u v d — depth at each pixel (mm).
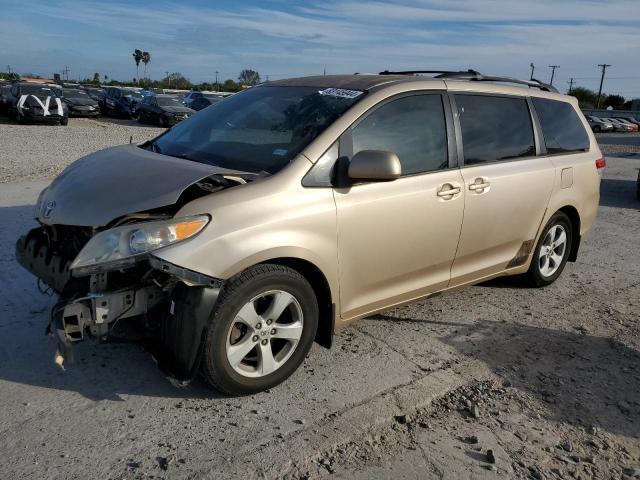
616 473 2938
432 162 4117
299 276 3389
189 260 2984
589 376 3922
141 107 29750
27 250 3754
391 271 3916
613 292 5664
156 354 3215
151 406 3230
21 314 4211
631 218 9438
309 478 2736
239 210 3170
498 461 2953
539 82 5477
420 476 2805
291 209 3326
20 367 3527
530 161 4965
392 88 3953
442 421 3279
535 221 5066
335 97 3902
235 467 2771
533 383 3779
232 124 4102
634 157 21578
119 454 2818
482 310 4961
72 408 3166
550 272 5574
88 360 3652
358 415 3260
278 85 4465
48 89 25594
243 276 3174
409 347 4152
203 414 3182
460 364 3953
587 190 5633
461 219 4270
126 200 3164
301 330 3482
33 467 2689
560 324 4777
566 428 3297
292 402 3350
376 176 3422
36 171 10766
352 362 3869
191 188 3346
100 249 2977
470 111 4473
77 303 3023
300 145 3582
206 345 3100
